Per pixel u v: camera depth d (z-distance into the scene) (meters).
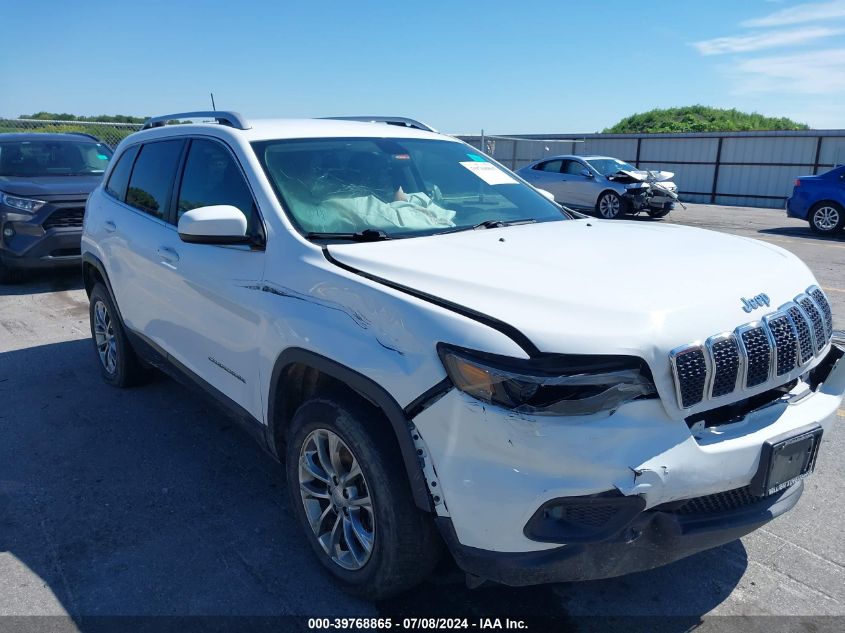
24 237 8.22
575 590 2.88
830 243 13.37
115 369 5.05
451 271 2.55
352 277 2.65
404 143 3.98
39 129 13.09
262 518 3.42
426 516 2.50
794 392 2.65
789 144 24.67
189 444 4.22
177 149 4.11
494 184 4.00
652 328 2.20
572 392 2.12
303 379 3.03
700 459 2.24
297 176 3.37
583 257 2.79
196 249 3.58
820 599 2.82
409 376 2.32
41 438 4.31
